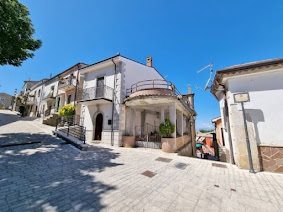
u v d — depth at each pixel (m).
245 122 4.97
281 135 4.65
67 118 13.27
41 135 9.41
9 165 4.38
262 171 4.69
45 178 3.67
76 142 7.69
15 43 7.32
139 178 3.98
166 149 7.84
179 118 11.89
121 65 10.92
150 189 3.33
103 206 2.56
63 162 5.10
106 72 11.66
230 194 3.17
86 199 2.77
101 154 6.77
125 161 5.77
